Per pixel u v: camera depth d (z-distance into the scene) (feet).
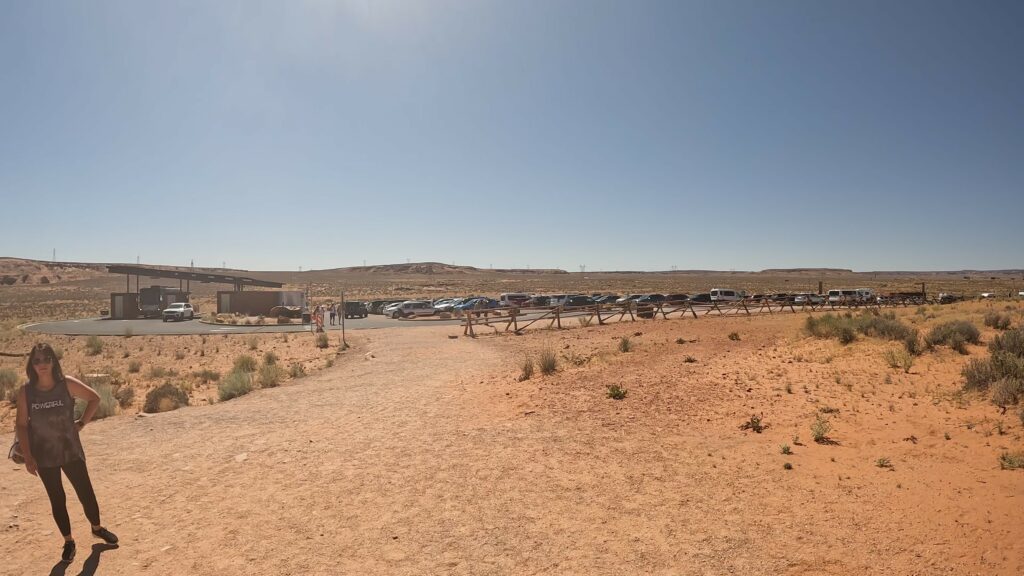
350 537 18.17
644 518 19.07
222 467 26.35
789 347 65.10
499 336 102.63
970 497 18.63
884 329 63.16
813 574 14.96
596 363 56.95
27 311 259.60
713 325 100.32
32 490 23.41
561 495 21.43
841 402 34.32
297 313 189.88
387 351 85.97
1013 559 14.62
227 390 51.98
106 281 562.66
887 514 18.19
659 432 29.91
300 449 29.07
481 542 17.58
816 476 22.17
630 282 583.99
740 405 35.17
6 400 51.96
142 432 34.94
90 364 87.25
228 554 17.07
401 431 32.30
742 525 18.19
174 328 155.84
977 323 70.23
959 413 29.04
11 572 15.94
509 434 30.58
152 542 17.99
